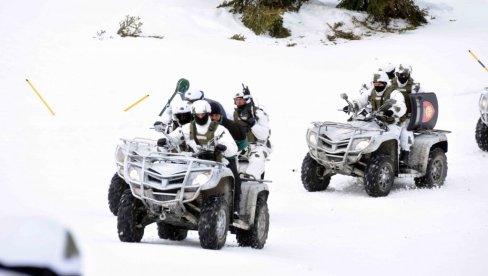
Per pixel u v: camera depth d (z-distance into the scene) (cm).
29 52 5975
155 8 7262
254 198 2261
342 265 2066
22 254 249
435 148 3659
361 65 6178
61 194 3256
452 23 7875
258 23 7069
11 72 5525
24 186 3353
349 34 7125
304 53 6469
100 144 4288
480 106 4372
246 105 2831
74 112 4853
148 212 2123
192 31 6806
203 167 2100
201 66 5831
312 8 7669
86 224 2528
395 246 2405
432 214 2986
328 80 5794
